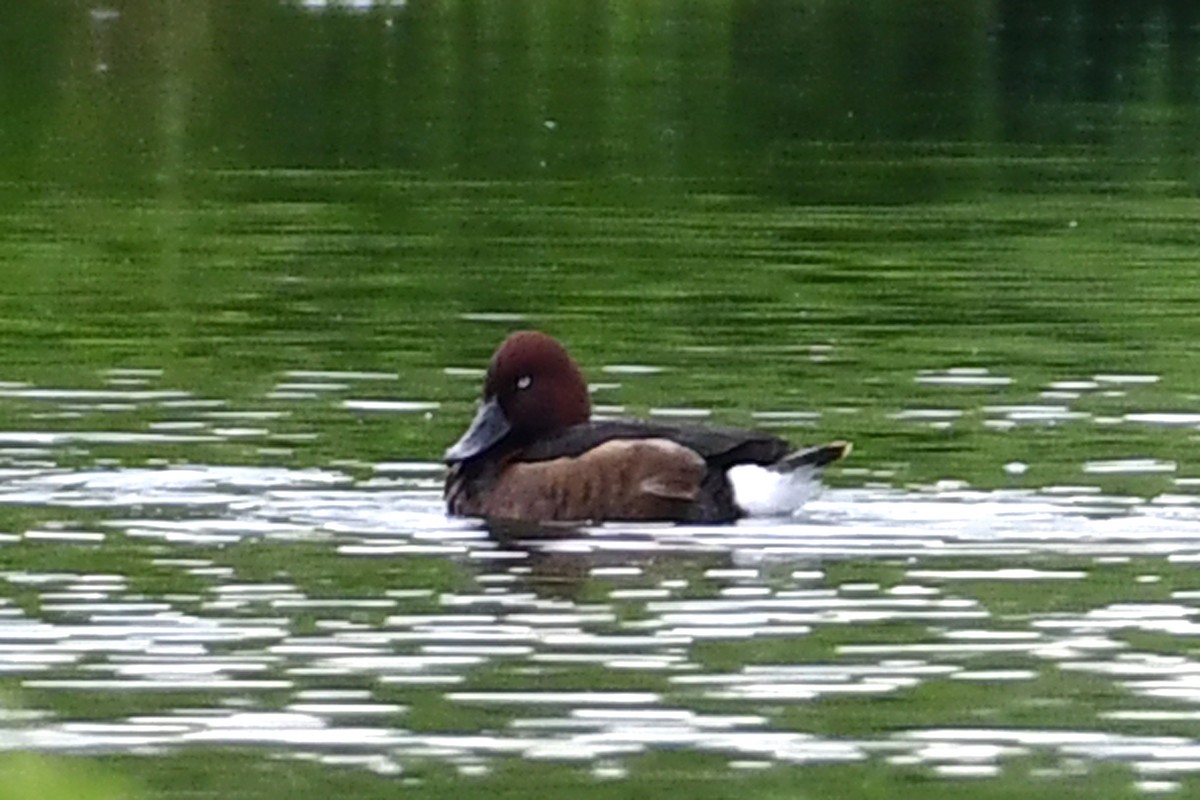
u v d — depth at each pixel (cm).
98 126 3941
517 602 1356
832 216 2944
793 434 1761
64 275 2530
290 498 1580
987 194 3136
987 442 1730
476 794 1080
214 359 2042
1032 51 5022
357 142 3738
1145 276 2488
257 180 3306
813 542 1477
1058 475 1627
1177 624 1312
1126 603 1348
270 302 2350
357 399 1880
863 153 3581
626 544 1481
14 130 3875
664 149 3634
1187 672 1239
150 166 3459
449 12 6000
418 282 2470
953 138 3759
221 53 5100
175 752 1129
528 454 1573
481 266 2572
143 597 1362
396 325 2216
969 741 1148
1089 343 2108
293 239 2781
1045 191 3159
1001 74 4656
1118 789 1089
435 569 1424
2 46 5197
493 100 4300
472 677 1234
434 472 1658
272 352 2077
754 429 1706
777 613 1335
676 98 4316
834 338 2142
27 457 1675
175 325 2220
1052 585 1383
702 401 1878
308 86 4531
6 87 4484
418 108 4191
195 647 1278
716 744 1144
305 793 1082
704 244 2728
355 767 1113
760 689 1217
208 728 1161
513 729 1160
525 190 3195
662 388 1930
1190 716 1179
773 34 5450
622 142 3716
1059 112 4100
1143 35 5300
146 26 5600
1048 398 1872
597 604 1352
